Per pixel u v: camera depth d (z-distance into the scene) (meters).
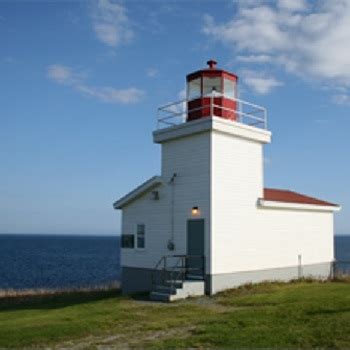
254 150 23.00
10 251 126.56
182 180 22.34
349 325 12.06
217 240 20.72
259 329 12.28
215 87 23.11
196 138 21.81
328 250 27.64
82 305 19.55
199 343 11.31
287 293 18.91
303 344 10.78
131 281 24.73
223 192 21.25
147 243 24.05
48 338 12.74
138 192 24.44
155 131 23.59
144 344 11.64
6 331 13.72
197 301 18.69
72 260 90.94
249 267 22.12
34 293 28.73
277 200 24.22
